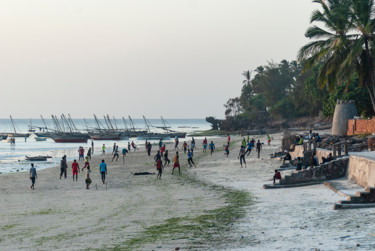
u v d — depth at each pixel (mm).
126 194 39031
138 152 103875
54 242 21031
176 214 27469
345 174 36562
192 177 48875
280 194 32750
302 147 56969
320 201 28219
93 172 61281
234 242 19047
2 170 74562
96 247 19453
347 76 61594
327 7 61625
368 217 21859
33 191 44125
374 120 67500
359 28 58406
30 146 174500
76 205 33875
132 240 20562
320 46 60312
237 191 36156
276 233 20203
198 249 18156
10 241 21766
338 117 78688
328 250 16375
